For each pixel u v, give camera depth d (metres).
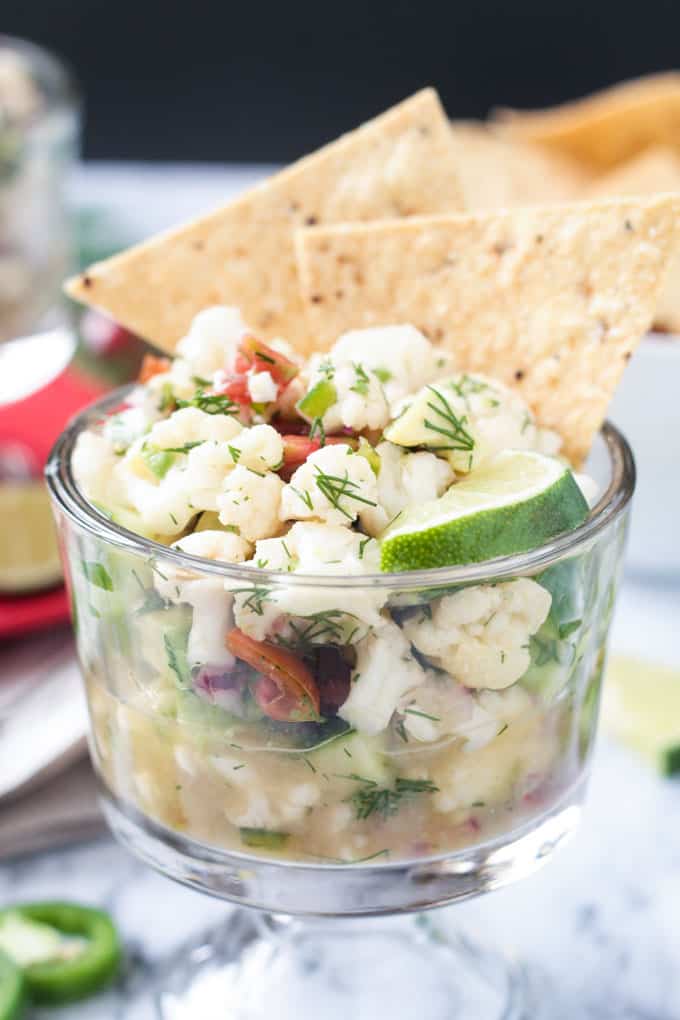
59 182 0.70
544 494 0.41
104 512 0.43
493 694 0.41
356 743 0.41
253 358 0.44
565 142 0.72
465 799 0.42
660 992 0.49
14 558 0.58
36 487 0.61
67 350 0.72
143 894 0.51
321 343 0.48
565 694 0.43
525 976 0.49
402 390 0.44
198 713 0.41
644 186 0.66
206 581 0.40
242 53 1.16
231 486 0.41
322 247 0.48
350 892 0.43
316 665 0.40
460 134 0.71
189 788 0.42
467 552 0.40
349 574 0.40
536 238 0.46
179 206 0.90
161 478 0.43
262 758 0.41
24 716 0.54
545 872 0.52
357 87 1.16
